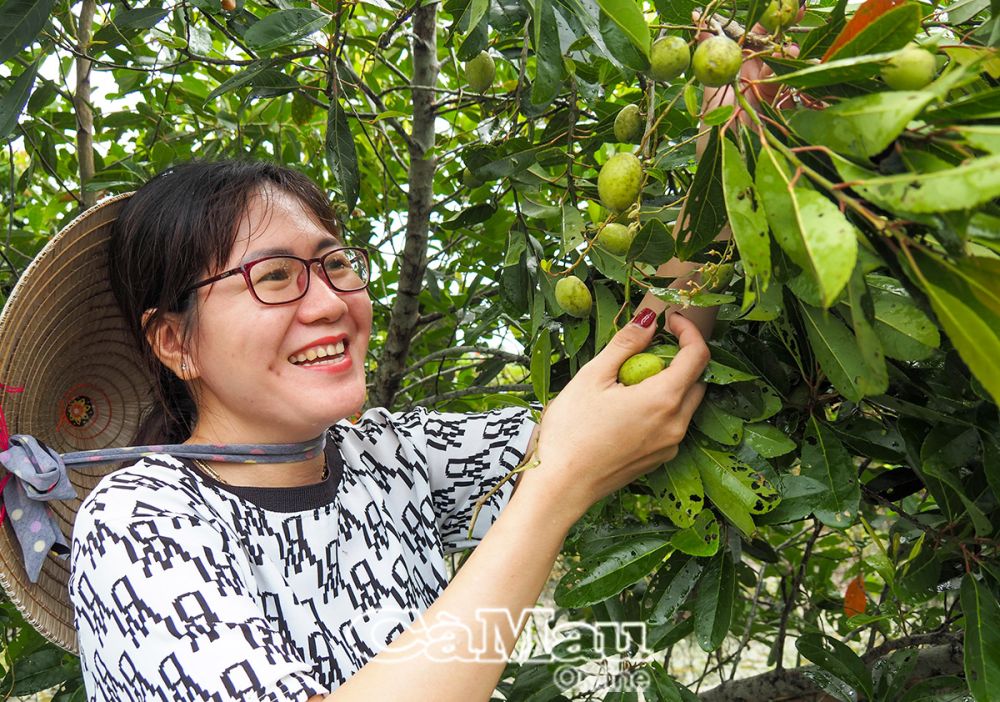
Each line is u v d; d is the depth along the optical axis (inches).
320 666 47.2
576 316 53.4
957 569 55.9
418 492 57.1
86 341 57.1
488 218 74.9
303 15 59.7
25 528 51.4
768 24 43.2
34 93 86.7
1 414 51.2
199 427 51.7
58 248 52.1
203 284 46.7
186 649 37.9
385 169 86.2
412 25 71.2
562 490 42.7
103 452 50.6
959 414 49.8
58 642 55.6
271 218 47.7
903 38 34.3
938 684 58.9
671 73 43.5
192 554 40.9
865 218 32.5
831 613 100.6
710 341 50.5
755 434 48.4
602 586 49.3
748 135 36.7
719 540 50.3
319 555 49.3
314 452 50.4
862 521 52.9
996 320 30.0
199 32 76.4
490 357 84.7
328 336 47.8
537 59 50.9
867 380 33.7
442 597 39.9
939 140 32.0
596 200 66.2
